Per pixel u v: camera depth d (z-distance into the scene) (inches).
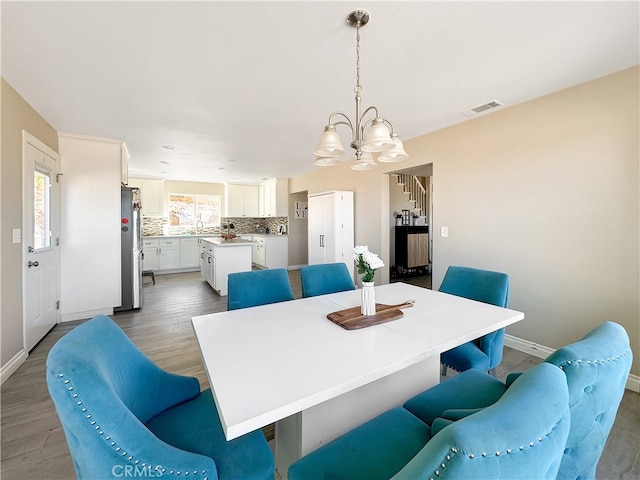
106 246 145.9
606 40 69.6
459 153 127.3
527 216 105.1
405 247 248.8
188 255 282.8
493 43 70.6
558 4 57.9
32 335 104.8
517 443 19.3
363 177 189.0
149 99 101.6
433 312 67.0
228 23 63.4
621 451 59.7
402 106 108.4
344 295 84.3
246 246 198.8
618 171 84.7
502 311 67.7
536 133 101.9
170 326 133.0
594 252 89.8
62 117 117.0
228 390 36.3
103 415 29.2
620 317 85.2
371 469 35.4
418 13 60.3
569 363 31.1
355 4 57.9
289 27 64.7
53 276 127.3
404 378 58.2
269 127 130.6
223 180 295.7
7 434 64.7
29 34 66.6
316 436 47.6
